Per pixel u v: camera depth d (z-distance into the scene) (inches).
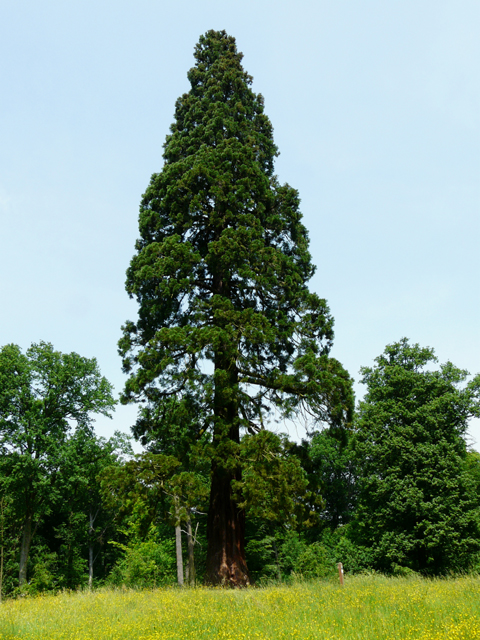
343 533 1446.9
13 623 340.8
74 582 1578.5
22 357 1248.8
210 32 952.3
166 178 781.3
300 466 629.0
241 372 673.6
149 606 396.8
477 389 1240.8
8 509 1302.9
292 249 811.4
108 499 604.7
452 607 319.0
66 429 1254.9
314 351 716.0
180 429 673.6
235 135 840.3
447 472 1119.0
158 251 720.3
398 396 1264.8
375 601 358.0
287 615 324.8
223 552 607.8
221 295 708.7
